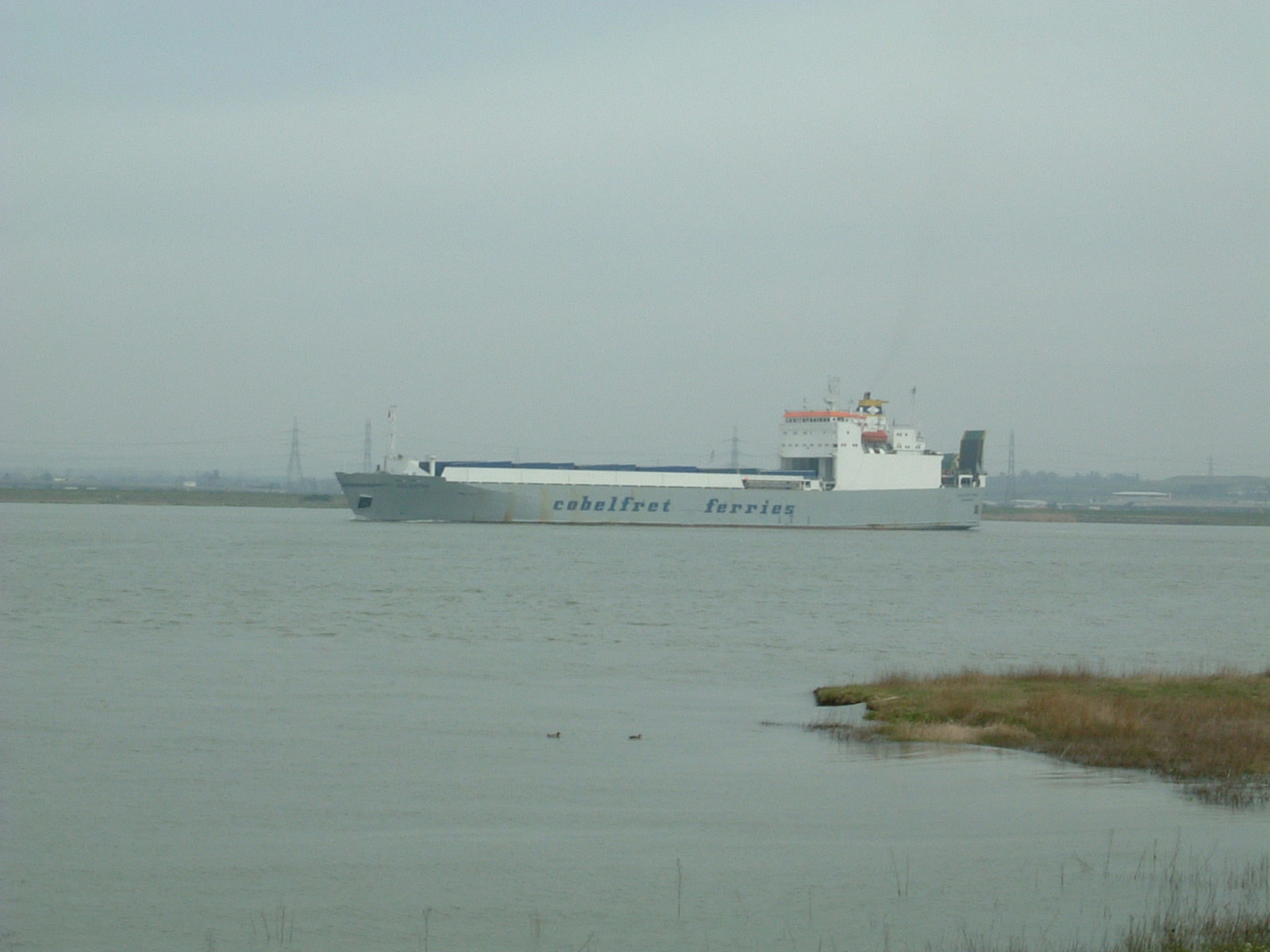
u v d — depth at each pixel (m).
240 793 79.12
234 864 65.12
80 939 55.69
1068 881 61.38
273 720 103.00
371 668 134.38
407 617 184.12
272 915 58.28
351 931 56.38
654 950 53.97
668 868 64.25
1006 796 77.75
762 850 66.88
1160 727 97.25
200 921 57.53
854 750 92.25
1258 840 68.00
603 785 81.38
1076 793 78.62
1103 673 128.38
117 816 73.69
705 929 56.03
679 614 194.75
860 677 132.88
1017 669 133.00
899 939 54.56
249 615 183.88
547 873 63.56
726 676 132.88
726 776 83.62
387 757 89.56
